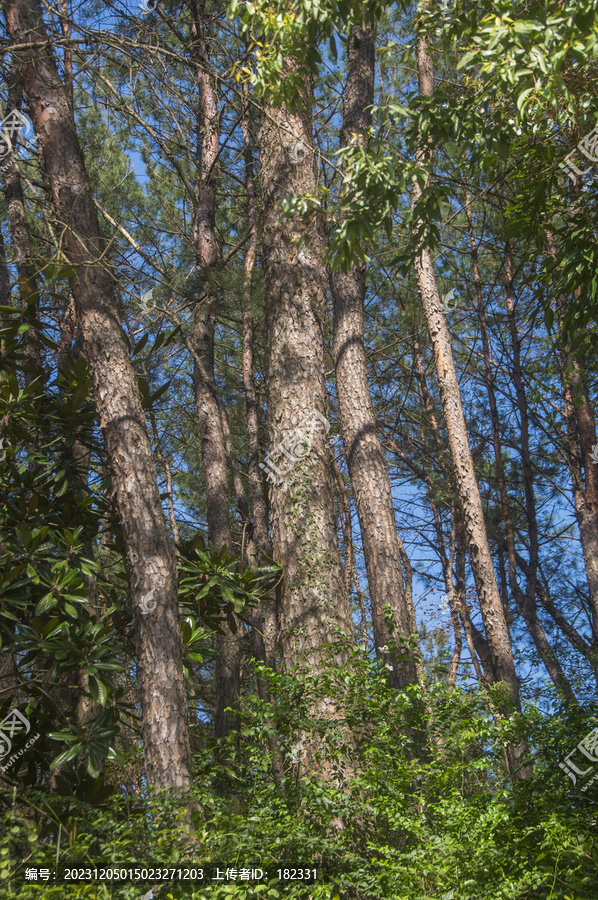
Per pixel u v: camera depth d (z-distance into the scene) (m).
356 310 9.38
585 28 3.93
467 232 14.52
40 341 6.98
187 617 6.60
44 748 6.01
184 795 4.60
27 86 6.21
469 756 4.91
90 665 5.66
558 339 6.18
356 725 4.93
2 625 5.63
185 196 13.67
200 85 10.77
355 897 4.13
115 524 6.97
